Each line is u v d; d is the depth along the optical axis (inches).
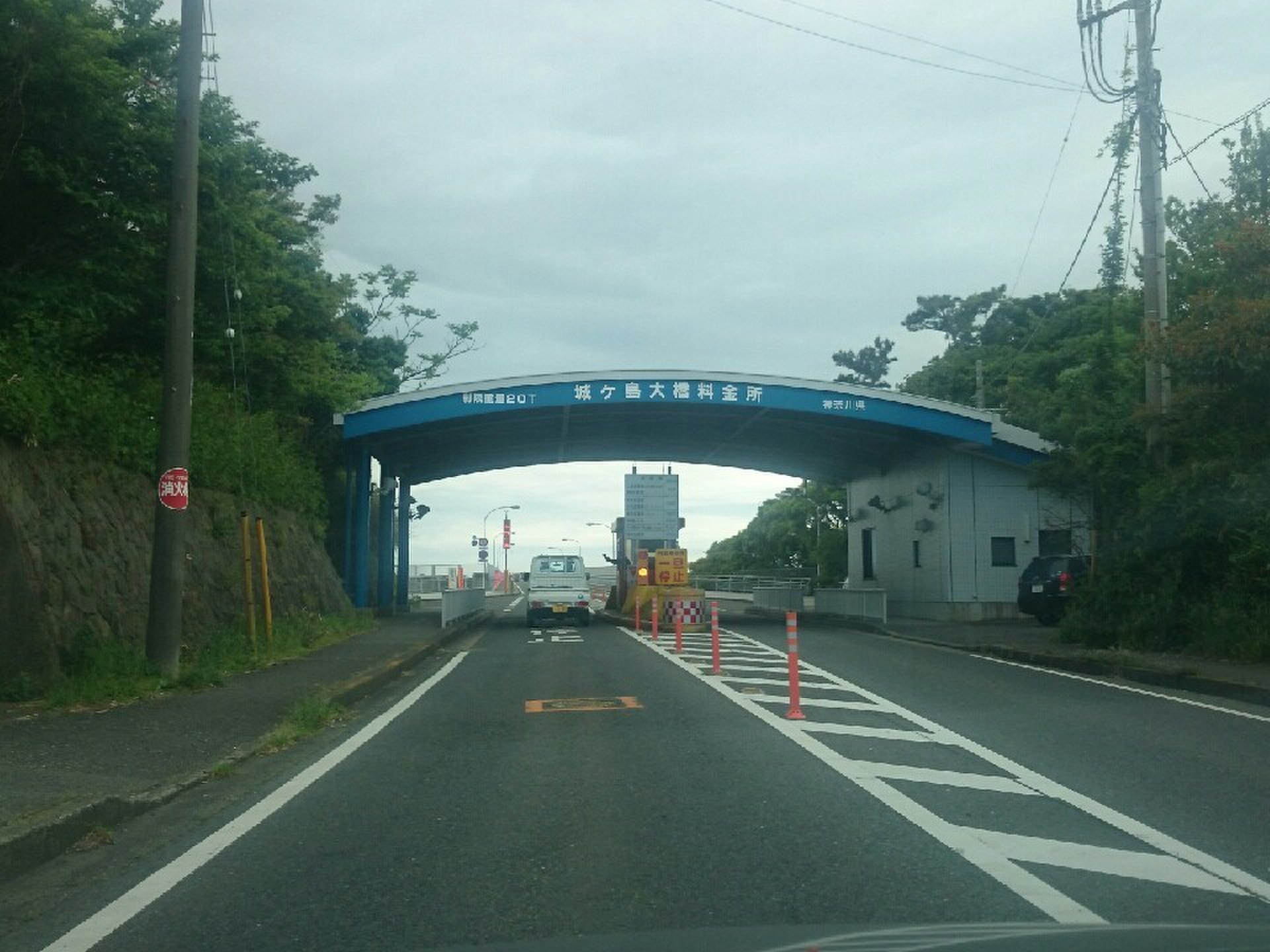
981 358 2134.6
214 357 957.8
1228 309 717.9
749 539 3216.0
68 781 348.5
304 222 1418.6
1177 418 781.3
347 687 595.2
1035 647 839.1
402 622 1291.8
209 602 788.6
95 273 745.0
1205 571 766.5
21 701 511.5
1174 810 325.4
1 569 524.4
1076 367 1598.2
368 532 1353.3
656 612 1046.4
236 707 517.7
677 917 230.8
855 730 473.4
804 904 237.5
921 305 2647.6
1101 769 386.9
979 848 283.3
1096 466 869.8
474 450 1549.0
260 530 790.5
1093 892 244.4
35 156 673.0
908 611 1417.3
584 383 1189.7
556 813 327.0
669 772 382.3
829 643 983.0
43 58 653.3
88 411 655.8
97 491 663.8
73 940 223.8
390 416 1186.0
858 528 1685.5
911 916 227.9
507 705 569.9
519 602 2588.6
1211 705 554.6
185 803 349.1
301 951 216.4
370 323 1728.6
